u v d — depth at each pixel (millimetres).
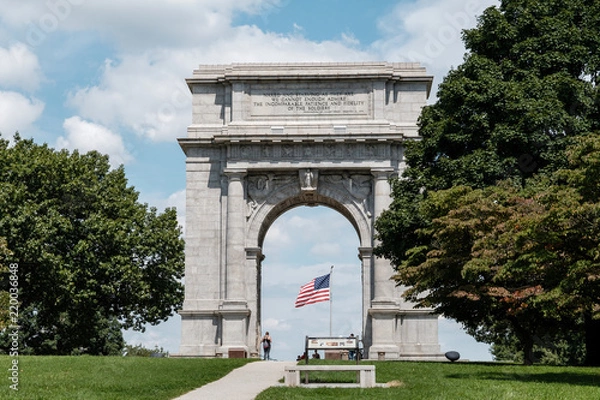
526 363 63375
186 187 83188
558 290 44656
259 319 86750
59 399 33844
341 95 83562
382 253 70562
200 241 82438
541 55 66625
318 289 77875
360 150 82188
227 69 83688
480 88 65688
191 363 53125
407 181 69750
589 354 62344
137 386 39438
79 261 86375
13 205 80188
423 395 35625
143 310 96188
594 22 68250
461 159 64812
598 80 67000
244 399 35375
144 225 94750
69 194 86500
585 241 45188
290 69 83625
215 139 82125
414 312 80688
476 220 55656
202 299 81500
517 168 65438
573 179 44500
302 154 82188
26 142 90812
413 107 83812
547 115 62844
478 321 64188
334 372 46969
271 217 85125
